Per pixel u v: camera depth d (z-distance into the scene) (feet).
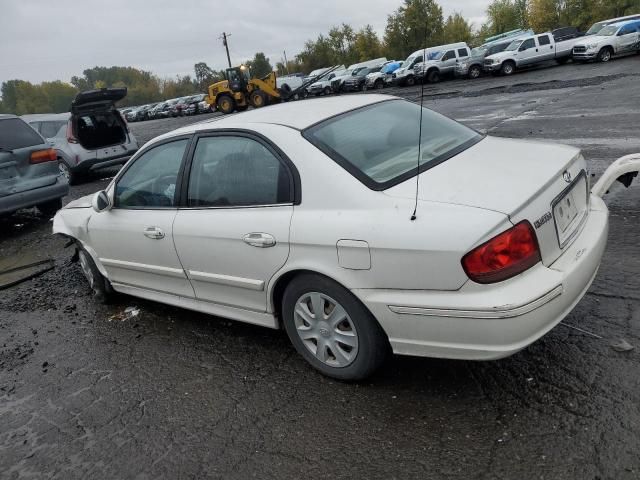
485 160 9.59
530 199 8.00
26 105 421.59
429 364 10.09
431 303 8.06
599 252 9.14
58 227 15.98
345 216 8.80
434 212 8.06
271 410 9.61
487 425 8.31
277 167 9.89
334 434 8.72
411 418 8.77
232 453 8.70
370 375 9.66
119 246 13.48
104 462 9.00
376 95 12.46
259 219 9.94
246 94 105.40
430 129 11.16
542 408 8.47
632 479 6.95
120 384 11.30
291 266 9.55
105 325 14.34
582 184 9.92
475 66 98.89
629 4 139.85
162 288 13.10
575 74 71.67
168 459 8.81
